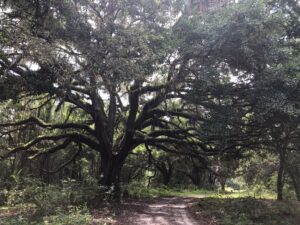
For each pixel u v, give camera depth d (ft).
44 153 78.64
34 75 48.85
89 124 86.28
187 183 165.07
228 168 103.76
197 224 51.88
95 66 42.24
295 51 53.01
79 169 101.60
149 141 75.97
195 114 64.34
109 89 52.16
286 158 73.77
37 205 51.85
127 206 68.03
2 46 32.12
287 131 60.23
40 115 84.23
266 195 106.93
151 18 50.26
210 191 143.13
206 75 49.11
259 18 46.03
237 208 68.80
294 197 92.32
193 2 52.42
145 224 48.78
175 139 75.92
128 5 47.93
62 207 51.90
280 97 45.98
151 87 64.28
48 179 95.04
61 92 52.90
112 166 76.95
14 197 59.67
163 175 147.54
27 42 32.24
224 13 46.52
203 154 79.30
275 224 59.72
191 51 47.88
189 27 48.08
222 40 46.11
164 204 79.15
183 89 57.47
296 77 47.24
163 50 47.34
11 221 43.93
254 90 48.47
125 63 43.29
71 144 98.22
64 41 39.06
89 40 41.83
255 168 104.42
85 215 45.93
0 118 78.02
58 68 40.70
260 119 49.14
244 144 68.64
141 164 123.75
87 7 43.55
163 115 73.26
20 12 35.73
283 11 56.65
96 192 65.87
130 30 45.19
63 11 39.75
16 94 52.60
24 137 86.84
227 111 51.98
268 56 47.44
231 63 50.14
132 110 73.72
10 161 85.81
